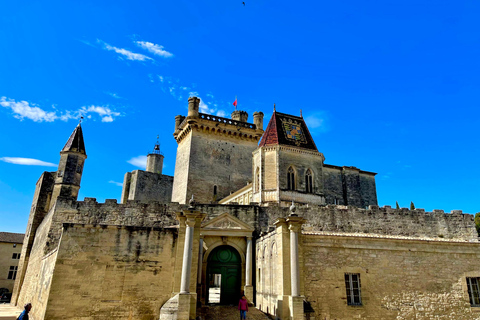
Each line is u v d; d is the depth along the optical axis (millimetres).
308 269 21969
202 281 27234
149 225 30938
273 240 23094
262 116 59562
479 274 23703
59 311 21047
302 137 45844
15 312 33656
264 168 42031
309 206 32688
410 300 22406
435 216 34344
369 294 22141
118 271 22547
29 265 40406
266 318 21953
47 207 45531
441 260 23641
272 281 22703
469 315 22797
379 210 33688
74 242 22484
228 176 53906
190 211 21250
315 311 21156
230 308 24484
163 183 70562
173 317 19078
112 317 21594
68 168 42844
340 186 46000
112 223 30562
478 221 49250
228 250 28844
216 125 54906
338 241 22891
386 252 23234
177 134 58656
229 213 31172
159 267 23172
